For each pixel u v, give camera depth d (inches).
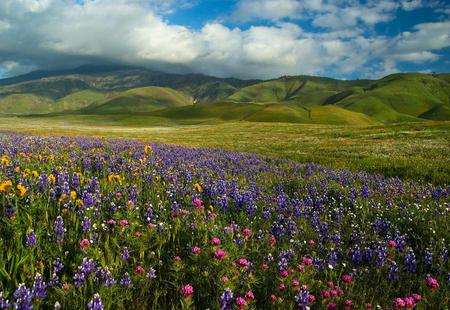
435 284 179.3
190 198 321.4
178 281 181.0
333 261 211.5
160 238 213.8
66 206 239.9
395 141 1348.4
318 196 398.9
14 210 215.3
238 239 220.7
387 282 205.8
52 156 480.4
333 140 1584.6
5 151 544.7
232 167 610.5
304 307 156.3
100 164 462.9
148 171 440.1
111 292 153.3
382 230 294.8
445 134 1439.5
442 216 319.9
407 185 502.6
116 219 237.0
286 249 224.1
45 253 182.4
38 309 139.9
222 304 151.0
